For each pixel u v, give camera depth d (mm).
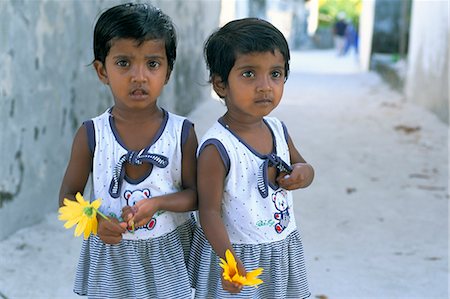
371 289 3609
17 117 4027
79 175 2199
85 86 5016
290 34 28234
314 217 4840
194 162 2203
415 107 9867
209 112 8914
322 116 9117
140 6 2094
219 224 2086
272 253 2193
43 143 4375
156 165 2123
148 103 2070
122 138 2156
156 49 2031
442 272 3869
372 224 4719
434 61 9094
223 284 1945
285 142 2293
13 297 3340
